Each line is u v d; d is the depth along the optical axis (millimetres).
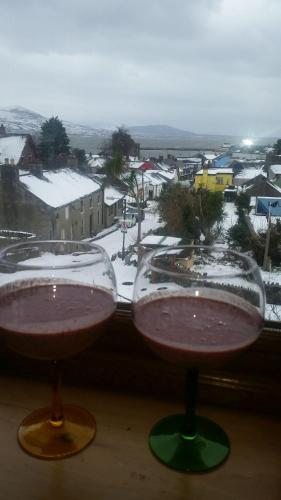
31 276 298
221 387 365
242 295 291
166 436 329
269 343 357
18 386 390
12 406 367
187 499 285
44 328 259
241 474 304
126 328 374
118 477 301
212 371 368
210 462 308
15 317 267
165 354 262
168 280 296
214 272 310
